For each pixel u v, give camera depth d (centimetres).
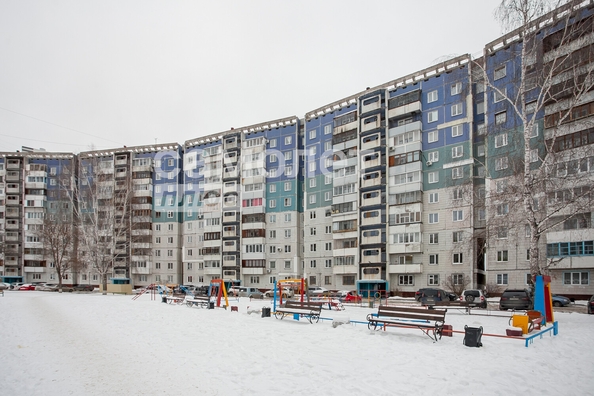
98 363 948
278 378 784
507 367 847
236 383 759
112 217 5291
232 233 6388
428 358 928
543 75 2006
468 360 909
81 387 761
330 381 761
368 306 2658
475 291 3050
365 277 4819
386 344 1099
